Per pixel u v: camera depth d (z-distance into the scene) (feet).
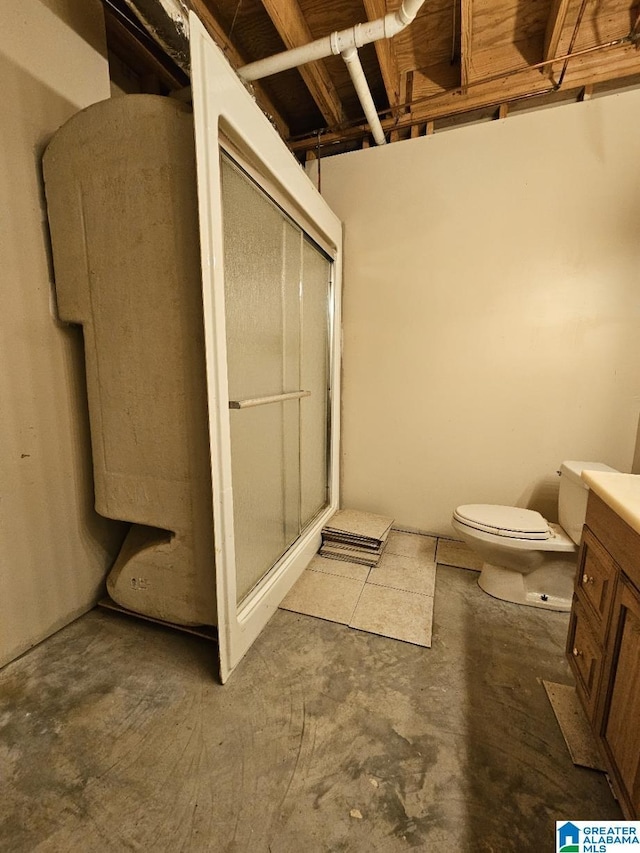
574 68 6.47
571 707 4.22
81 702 4.26
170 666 4.80
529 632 5.49
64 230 4.74
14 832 3.07
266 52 6.95
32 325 4.83
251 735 3.90
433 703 4.29
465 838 3.04
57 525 5.32
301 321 6.75
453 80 7.22
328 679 4.62
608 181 6.52
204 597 4.91
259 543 5.67
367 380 8.51
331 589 6.47
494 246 7.27
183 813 3.20
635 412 6.84
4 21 4.27
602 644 3.50
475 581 6.79
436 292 7.75
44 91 4.73
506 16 6.25
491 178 7.12
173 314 4.40
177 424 4.63
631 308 6.67
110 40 5.83
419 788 3.41
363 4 5.66
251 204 4.98
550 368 7.22
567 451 7.32
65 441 5.37
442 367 7.91
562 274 6.95
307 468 7.49
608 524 3.60
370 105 6.50
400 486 8.60
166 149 4.09
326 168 8.18
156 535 5.43
